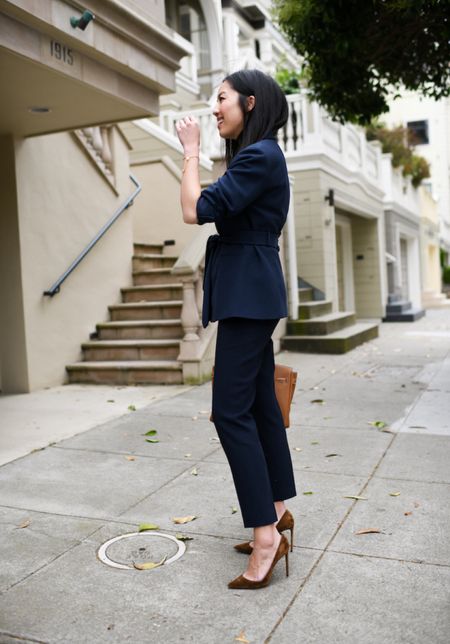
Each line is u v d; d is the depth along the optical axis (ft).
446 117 100.53
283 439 8.52
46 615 7.14
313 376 23.75
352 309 51.16
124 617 7.07
